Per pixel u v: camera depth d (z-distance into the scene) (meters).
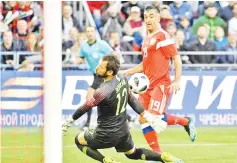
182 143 27.39
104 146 22.23
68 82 29.03
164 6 31.84
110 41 31.94
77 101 29.06
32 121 29.56
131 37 31.88
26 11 33.34
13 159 25.38
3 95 29.55
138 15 31.92
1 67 31.44
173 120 25.38
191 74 29.06
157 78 25.47
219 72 29.12
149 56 25.55
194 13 32.31
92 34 29.12
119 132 21.92
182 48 31.17
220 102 29.06
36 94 29.61
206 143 27.39
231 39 31.53
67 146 27.08
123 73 25.89
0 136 28.41
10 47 31.92
